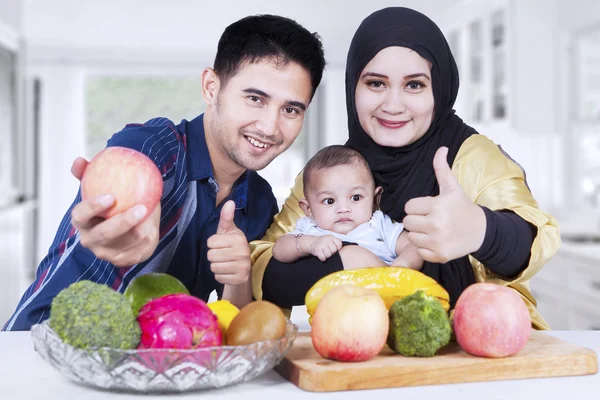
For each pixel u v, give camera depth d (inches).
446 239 41.6
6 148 192.2
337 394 34.9
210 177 58.4
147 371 32.6
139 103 300.0
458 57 198.7
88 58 269.3
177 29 236.4
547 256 46.3
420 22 55.6
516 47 164.2
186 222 59.0
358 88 57.2
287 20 54.4
